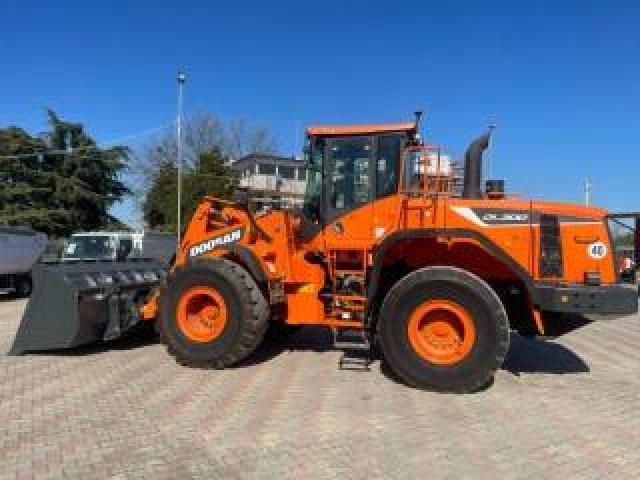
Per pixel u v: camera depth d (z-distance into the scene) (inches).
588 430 219.3
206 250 323.6
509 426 222.1
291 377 285.9
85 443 200.5
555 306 268.5
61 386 268.4
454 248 292.5
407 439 207.0
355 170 310.5
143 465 183.6
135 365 308.5
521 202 285.9
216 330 299.1
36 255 812.0
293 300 312.0
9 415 228.2
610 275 277.1
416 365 267.3
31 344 325.4
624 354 360.2
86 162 1680.6
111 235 768.3
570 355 354.3
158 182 1744.6
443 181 298.5
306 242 313.9
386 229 303.1
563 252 278.8
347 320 296.4
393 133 306.3
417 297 268.5
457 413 236.1
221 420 223.5
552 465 187.9
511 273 292.4
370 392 262.4
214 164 1625.2
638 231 289.0
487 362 259.8
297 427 216.5
